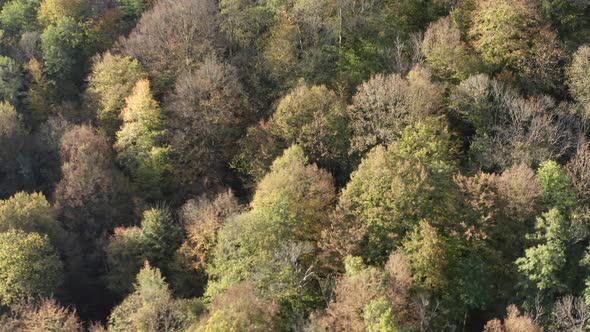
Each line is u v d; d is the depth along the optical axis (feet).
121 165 278.67
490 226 189.37
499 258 187.01
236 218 212.43
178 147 266.98
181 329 190.39
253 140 255.09
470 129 239.71
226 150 269.64
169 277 234.99
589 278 171.12
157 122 272.92
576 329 159.74
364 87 237.66
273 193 214.07
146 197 271.08
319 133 238.07
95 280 258.78
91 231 260.42
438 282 181.27
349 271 176.86
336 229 196.65
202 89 268.82
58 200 263.70
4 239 228.22
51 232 249.75
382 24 284.00
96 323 220.02
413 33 277.85
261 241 203.82
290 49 276.00
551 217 179.22
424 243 179.32
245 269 200.64
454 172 209.87
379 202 197.16
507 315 172.04
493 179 196.03
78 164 261.85
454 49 248.32
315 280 197.06
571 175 197.26
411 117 227.20
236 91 272.72
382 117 232.53
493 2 254.68
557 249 174.70
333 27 282.56
